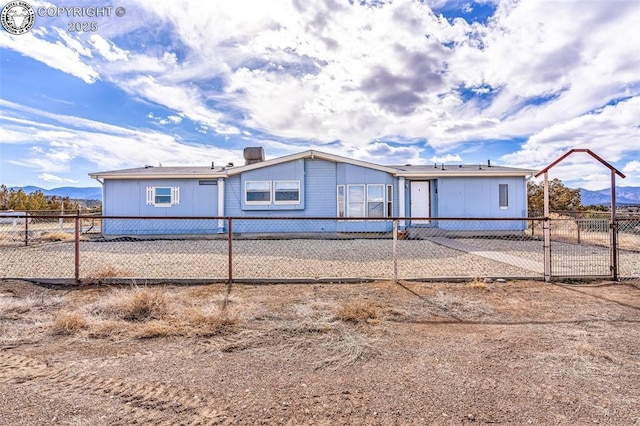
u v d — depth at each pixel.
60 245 11.31
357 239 12.95
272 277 5.70
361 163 13.57
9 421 1.97
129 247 10.75
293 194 13.58
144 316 3.95
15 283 5.17
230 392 2.32
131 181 13.57
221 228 13.62
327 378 2.52
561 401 2.20
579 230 11.23
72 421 1.98
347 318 3.85
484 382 2.45
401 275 6.25
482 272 6.55
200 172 13.70
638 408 2.12
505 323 3.75
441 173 13.78
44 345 3.14
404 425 1.95
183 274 6.43
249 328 3.58
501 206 13.96
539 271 6.66
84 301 4.55
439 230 13.77
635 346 3.10
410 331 3.51
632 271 6.51
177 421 1.99
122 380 2.49
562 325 3.67
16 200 27.52
